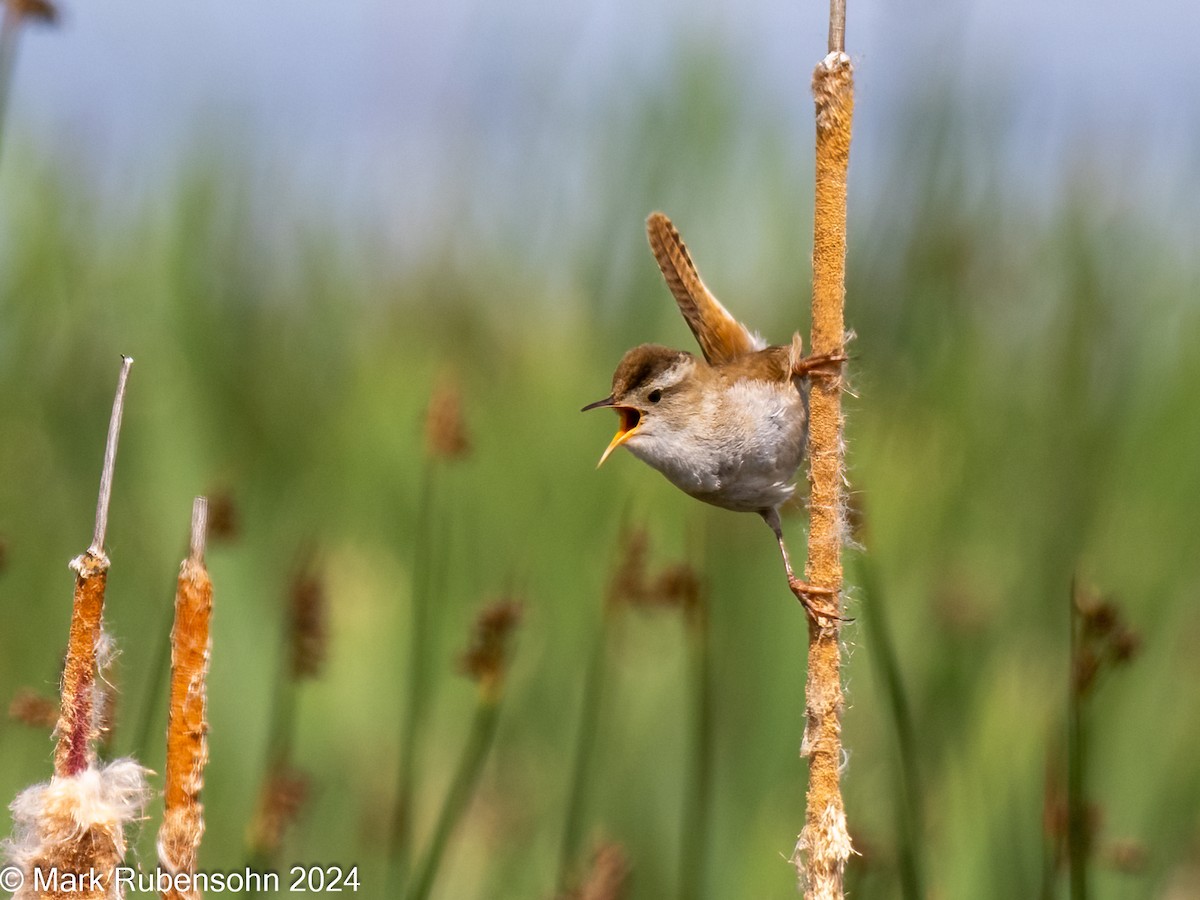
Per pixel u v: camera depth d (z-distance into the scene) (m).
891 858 8.44
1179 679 10.45
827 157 5.43
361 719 10.83
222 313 13.87
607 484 12.73
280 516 12.27
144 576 11.22
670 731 10.46
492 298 14.73
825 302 5.48
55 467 12.05
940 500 11.31
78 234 13.65
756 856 9.27
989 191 12.45
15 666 10.23
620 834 9.79
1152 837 9.69
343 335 14.68
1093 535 11.29
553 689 10.78
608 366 14.09
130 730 9.12
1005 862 8.97
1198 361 12.01
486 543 12.33
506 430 13.13
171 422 12.62
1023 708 9.88
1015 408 12.30
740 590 10.65
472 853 9.86
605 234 14.69
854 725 10.08
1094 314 12.46
